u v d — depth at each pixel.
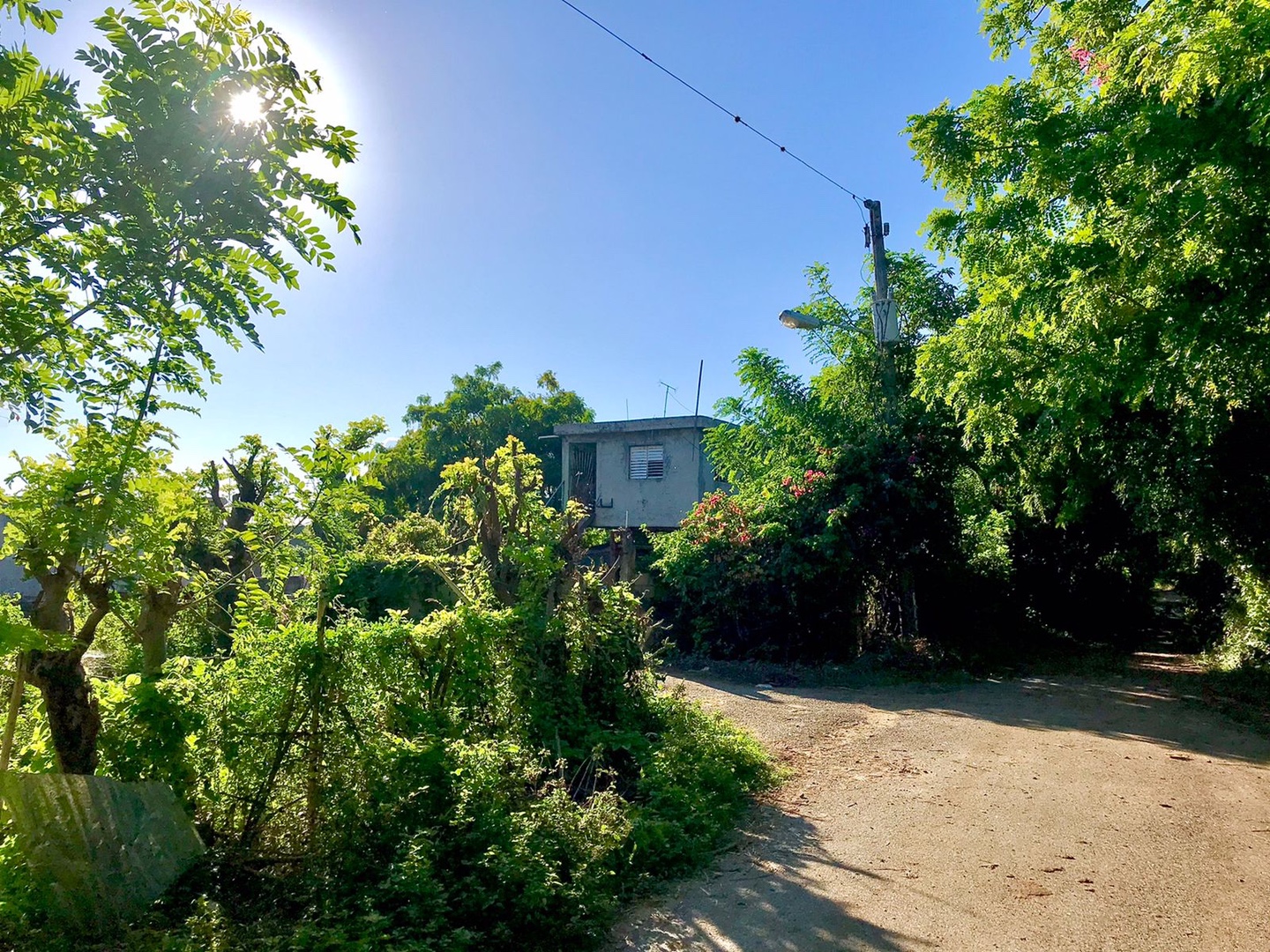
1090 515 18.06
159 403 3.83
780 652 14.71
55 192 2.85
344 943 3.67
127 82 2.78
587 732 6.92
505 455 7.91
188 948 3.44
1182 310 7.46
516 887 4.31
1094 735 9.24
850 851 5.59
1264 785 7.20
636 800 6.16
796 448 16.20
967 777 7.44
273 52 3.12
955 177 10.57
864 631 15.20
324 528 4.88
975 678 13.48
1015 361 9.62
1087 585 20.14
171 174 2.85
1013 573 19.59
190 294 3.16
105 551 4.03
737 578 14.80
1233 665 13.72
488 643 6.18
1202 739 9.08
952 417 14.49
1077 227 9.55
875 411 15.46
